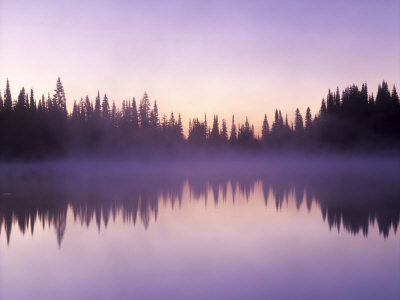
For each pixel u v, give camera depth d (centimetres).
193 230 1706
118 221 1911
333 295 970
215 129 10269
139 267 1204
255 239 1531
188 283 1066
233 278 1091
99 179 4509
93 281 1085
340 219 1895
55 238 1582
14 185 3659
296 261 1248
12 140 6519
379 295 970
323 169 6731
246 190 3278
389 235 1567
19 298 973
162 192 3111
